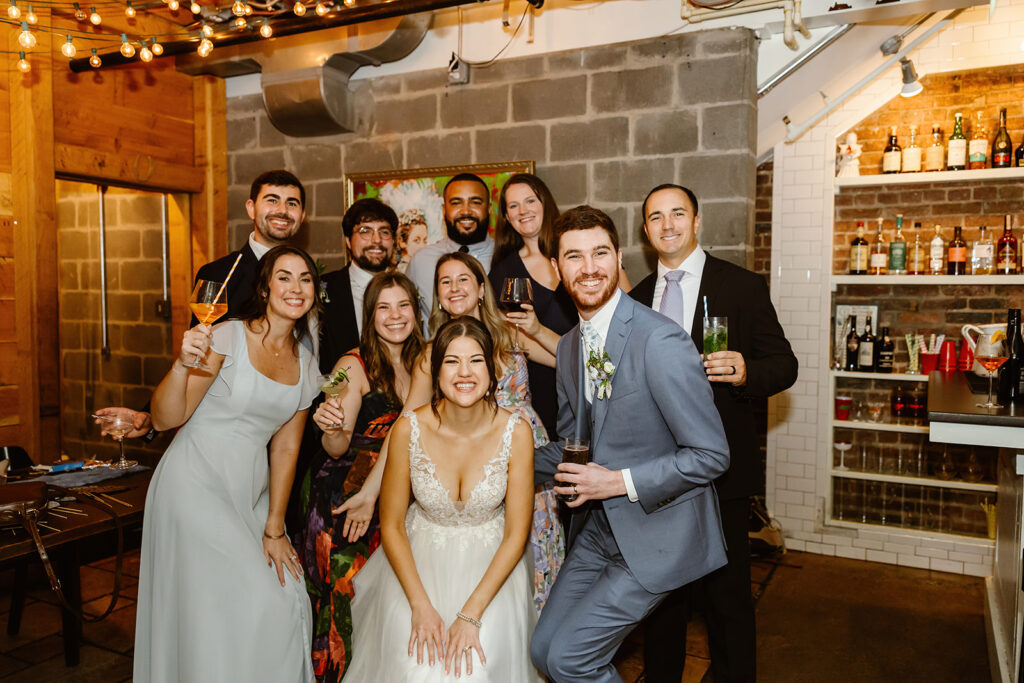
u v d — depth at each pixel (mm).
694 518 1982
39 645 3100
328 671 2441
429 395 2520
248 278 3092
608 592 1957
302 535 2652
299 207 3143
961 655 3096
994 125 4219
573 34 3590
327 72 3906
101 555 4137
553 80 3639
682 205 2609
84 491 2715
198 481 2299
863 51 3697
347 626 2447
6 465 2830
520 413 2604
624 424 2004
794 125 4324
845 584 3918
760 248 4723
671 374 1898
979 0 2973
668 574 1943
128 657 3006
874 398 4535
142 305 4578
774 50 3367
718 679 2518
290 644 2330
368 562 2396
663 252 2666
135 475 2969
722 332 2291
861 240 4438
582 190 3605
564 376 2242
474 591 2086
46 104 3594
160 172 4164
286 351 2480
